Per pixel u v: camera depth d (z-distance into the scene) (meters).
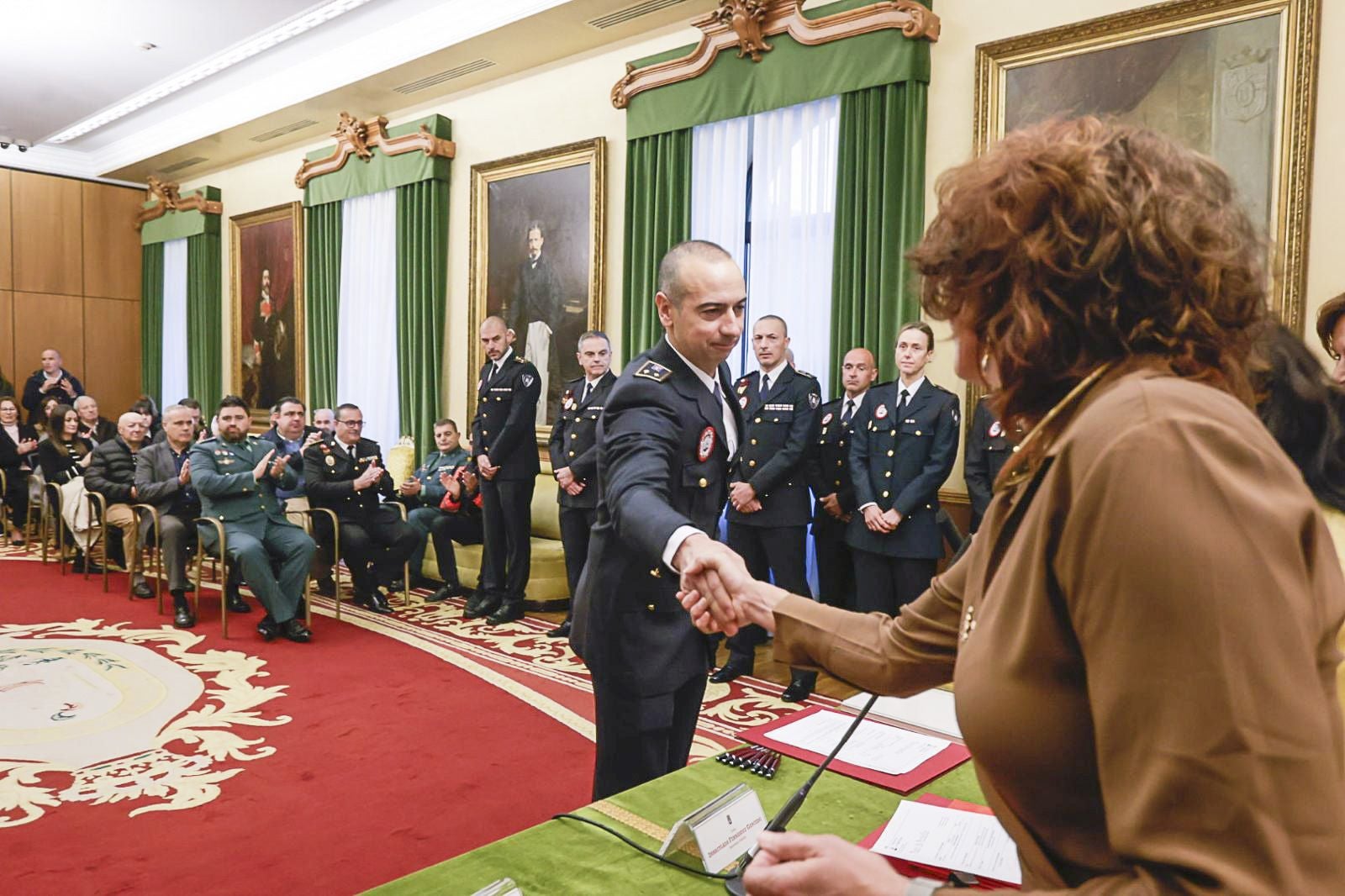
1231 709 0.51
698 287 1.88
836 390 5.34
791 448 4.41
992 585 0.71
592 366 5.33
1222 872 0.50
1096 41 4.47
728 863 1.22
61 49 7.93
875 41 5.11
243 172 10.17
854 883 0.65
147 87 8.95
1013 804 0.70
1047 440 0.67
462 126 7.70
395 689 4.31
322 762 3.47
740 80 5.73
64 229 11.27
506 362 5.79
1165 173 0.65
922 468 4.30
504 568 5.80
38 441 8.62
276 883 2.59
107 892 2.54
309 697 4.20
